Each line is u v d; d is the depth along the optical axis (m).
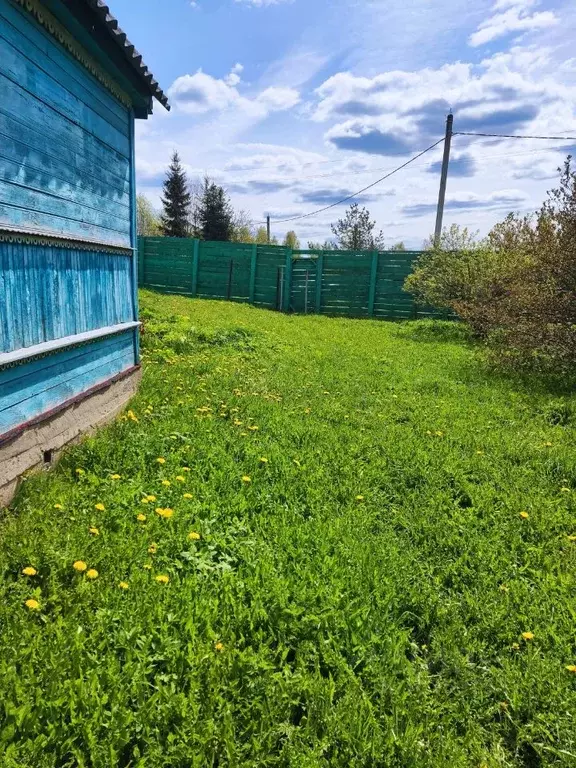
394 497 3.66
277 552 2.77
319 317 14.72
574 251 7.29
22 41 2.92
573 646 2.29
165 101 4.94
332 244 32.66
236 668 1.95
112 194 4.50
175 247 17.73
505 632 2.33
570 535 3.27
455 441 4.81
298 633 2.20
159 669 1.95
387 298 15.40
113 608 2.19
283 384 6.55
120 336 4.81
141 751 1.66
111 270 4.56
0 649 1.88
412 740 1.74
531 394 6.75
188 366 6.91
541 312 7.59
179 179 35.62
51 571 2.33
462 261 12.66
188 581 2.39
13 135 2.86
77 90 3.69
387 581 2.59
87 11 3.26
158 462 3.65
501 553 3.02
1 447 2.83
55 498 2.97
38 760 1.55
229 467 3.68
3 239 2.80
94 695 1.74
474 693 2.00
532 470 4.23
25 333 3.10
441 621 2.40
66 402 3.64
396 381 7.29
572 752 1.76
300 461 4.03
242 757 1.66
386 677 2.01
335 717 1.79
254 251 16.62
